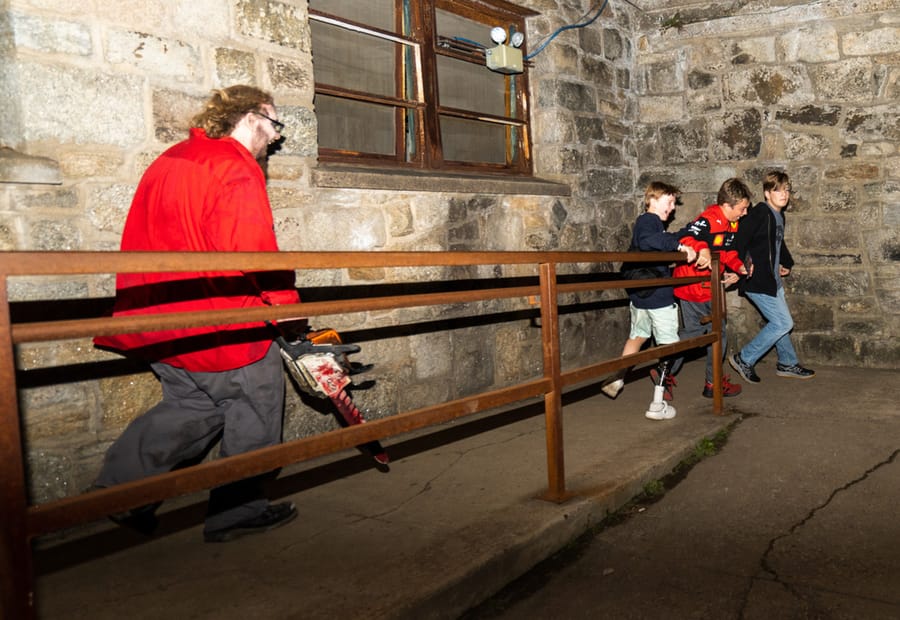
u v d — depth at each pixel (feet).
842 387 17.49
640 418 14.43
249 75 11.26
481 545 8.34
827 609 7.57
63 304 9.13
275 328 8.35
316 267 6.73
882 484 11.18
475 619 7.61
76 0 9.25
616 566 8.72
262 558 8.15
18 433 4.91
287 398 11.91
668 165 21.62
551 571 8.63
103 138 9.54
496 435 13.43
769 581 8.21
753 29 20.31
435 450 12.54
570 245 18.74
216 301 7.79
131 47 9.80
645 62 21.68
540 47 18.26
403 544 8.44
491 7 17.25
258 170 8.11
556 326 9.71
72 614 6.92
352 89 14.07
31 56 8.89
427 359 14.47
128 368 9.75
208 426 8.40
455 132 16.51
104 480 7.77
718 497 10.87
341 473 11.35
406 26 15.20
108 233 9.62
